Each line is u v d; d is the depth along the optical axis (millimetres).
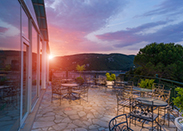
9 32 1919
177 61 10766
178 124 2611
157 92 5059
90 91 7789
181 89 2695
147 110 3398
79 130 2916
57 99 5676
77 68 11688
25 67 3121
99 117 3723
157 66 10789
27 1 2848
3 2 1709
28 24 3453
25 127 2650
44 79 7531
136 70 13602
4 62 1748
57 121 3365
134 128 3031
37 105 4277
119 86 7531
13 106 2146
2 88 1704
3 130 1749
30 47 3521
